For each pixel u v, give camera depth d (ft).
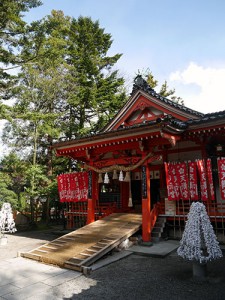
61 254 28.07
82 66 75.82
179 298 17.65
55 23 51.98
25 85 62.69
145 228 34.24
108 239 31.19
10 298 18.16
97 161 42.06
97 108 76.84
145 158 35.35
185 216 36.17
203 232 20.94
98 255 26.84
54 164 78.48
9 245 38.75
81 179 49.39
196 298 17.57
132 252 30.32
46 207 69.10
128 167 37.52
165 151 43.96
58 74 65.72
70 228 51.37
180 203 39.65
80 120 76.95
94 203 42.86
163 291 18.99
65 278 22.30
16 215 64.85
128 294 18.69
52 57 55.01
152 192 50.24
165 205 38.93
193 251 20.71
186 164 37.09
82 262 25.00
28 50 51.55
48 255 28.19
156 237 35.27
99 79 78.54
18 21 47.29
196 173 36.24
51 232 51.83
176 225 37.68
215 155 38.14
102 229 35.55
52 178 66.80
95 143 37.96
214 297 17.60
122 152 39.19
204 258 20.18
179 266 25.04
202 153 37.04
